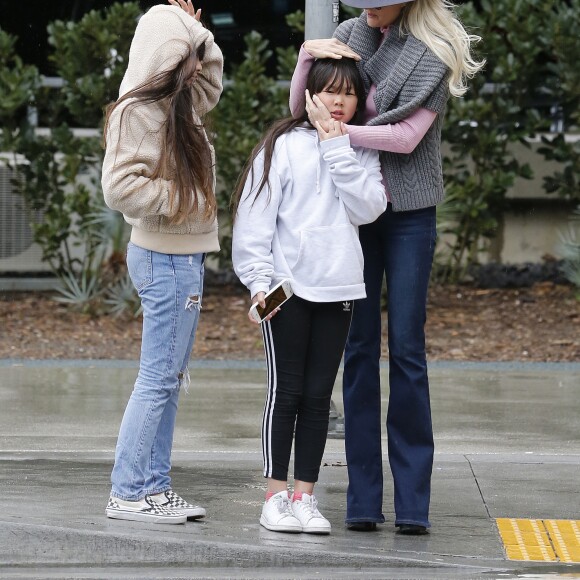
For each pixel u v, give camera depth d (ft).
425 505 43.27
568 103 103.09
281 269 41.60
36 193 101.35
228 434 60.18
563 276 106.73
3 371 78.38
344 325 42.22
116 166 40.88
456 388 73.51
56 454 55.16
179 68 41.50
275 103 100.17
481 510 46.80
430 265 43.06
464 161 107.24
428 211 42.65
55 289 101.86
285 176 41.68
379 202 41.22
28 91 98.94
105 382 74.95
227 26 112.06
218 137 98.37
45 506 45.14
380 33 43.14
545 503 47.93
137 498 43.06
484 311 98.17
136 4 99.45
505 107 100.89
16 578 38.91
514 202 109.40
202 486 49.70
